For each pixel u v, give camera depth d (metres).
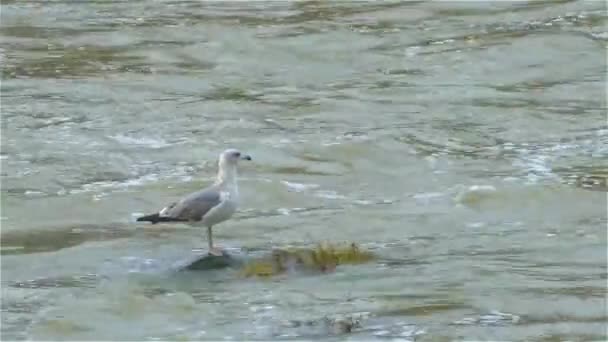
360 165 22.75
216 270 17.48
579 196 20.88
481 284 16.94
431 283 16.98
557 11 32.88
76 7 33.56
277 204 20.56
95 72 28.25
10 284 17.03
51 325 15.66
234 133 24.44
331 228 19.38
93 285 16.95
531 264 17.81
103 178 21.81
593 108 26.47
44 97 26.42
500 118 25.72
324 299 16.42
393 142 23.80
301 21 32.28
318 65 29.22
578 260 18.02
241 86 27.64
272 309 16.09
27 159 22.59
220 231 19.11
